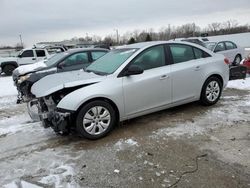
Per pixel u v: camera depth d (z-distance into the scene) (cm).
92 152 402
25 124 553
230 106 600
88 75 478
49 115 441
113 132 474
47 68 824
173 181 317
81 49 888
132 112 480
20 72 927
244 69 892
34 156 399
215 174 328
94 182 322
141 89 480
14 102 786
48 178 335
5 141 462
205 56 583
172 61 529
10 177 342
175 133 457
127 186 311
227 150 389
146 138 442
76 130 439
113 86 452
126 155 386
